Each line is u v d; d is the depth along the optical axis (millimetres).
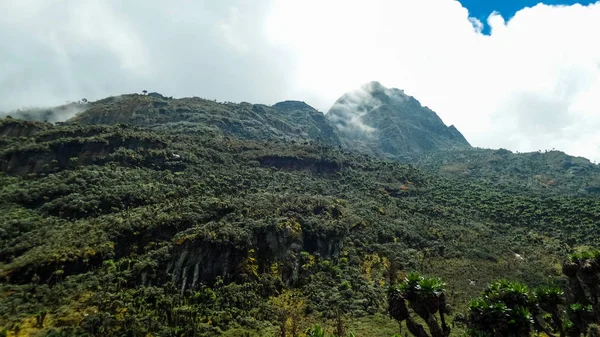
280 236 85562
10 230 80500
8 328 53688
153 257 72500
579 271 38281
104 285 64625
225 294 69500
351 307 70188
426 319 35438
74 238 74562
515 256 105188
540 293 39562
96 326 54875
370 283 80625
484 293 39781
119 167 117062
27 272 65812
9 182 106500
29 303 59781
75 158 119625
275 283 76375
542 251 110438
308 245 90500
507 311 34969
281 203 103750
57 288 63156
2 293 61625
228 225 82938
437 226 120250
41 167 116875
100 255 70625
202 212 88625
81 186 100125
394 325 63750
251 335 58812
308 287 77250
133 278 67500
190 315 61812
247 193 115375
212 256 75562
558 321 38594
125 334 54562
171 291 67875
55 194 97188
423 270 90250
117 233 75562
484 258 100688
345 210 113125
